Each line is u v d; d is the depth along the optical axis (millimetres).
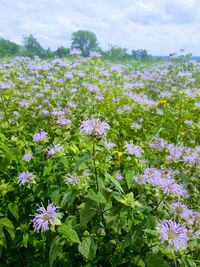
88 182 479
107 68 1723
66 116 905
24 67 1717
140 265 446
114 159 646
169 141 873
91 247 440
